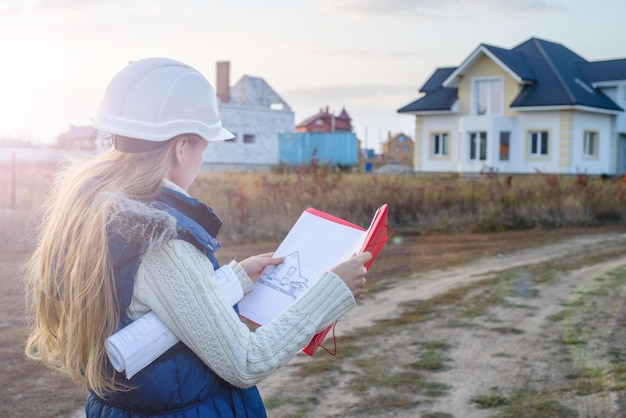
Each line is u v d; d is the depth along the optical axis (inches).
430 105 1418.6
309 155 1672.0
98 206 61.1
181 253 60.2
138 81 64.9
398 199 584.7
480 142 1364.4
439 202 603.5
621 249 463.2
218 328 59.7
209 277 61.4
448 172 1406.3
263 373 61.2
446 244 486.6
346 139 1681.8
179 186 67.2
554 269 381.7
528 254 442.6
